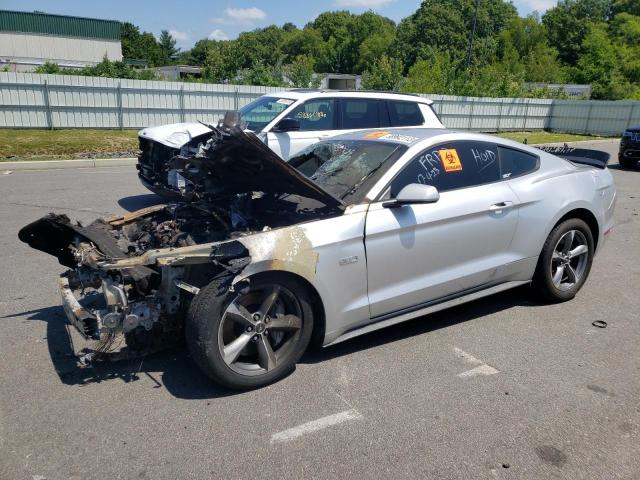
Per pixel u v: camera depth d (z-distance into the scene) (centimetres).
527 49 7950
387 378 375
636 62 6350
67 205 907
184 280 355
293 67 2898
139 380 370
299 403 343
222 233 427
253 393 355
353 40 9888
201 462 288
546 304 508
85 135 1783
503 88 3303
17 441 304
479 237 438
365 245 382
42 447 298
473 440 307
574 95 4659
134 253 390
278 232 357
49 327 450
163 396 350
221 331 339
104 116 1944
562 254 499
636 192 1164
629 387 364
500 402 345
